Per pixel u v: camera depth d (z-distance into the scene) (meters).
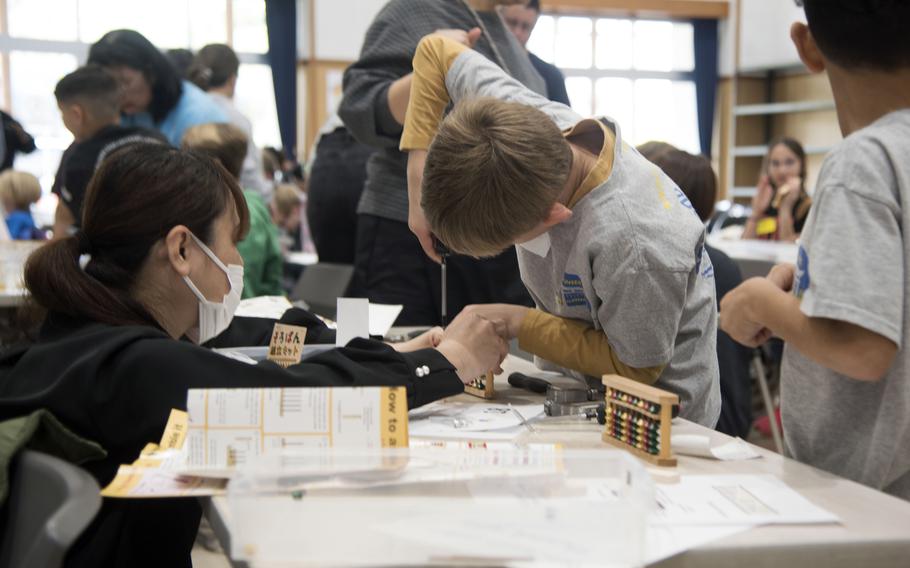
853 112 1.02
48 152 8.08
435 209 1.09
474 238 1.09
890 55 0.96
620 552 0.67
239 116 3.67
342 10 8.91
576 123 1.29
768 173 4.82
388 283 2.12
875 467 1.00
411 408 1.10
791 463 0.94
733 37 10.23
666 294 1.13
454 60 1.48
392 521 0.69
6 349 1.13
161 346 0.98
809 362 1.07
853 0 0.96
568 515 0.68
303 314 1.59
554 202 1.08
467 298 2.08
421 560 0.66
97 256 1.12
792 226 4.67
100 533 0.98
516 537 0.67
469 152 1.06
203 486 0.81
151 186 1.10
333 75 8.95
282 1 8.77
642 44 10.15
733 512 0.78
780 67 10.08
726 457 0.95
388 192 2.10
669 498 0.81
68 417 0.96
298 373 1.02
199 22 8.59
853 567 0.72
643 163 1.24
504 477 0.76
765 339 1.03
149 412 0.95
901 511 0.79
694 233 1.18
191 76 3.71
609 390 1.01
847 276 0.89
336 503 0.71
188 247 1.13
